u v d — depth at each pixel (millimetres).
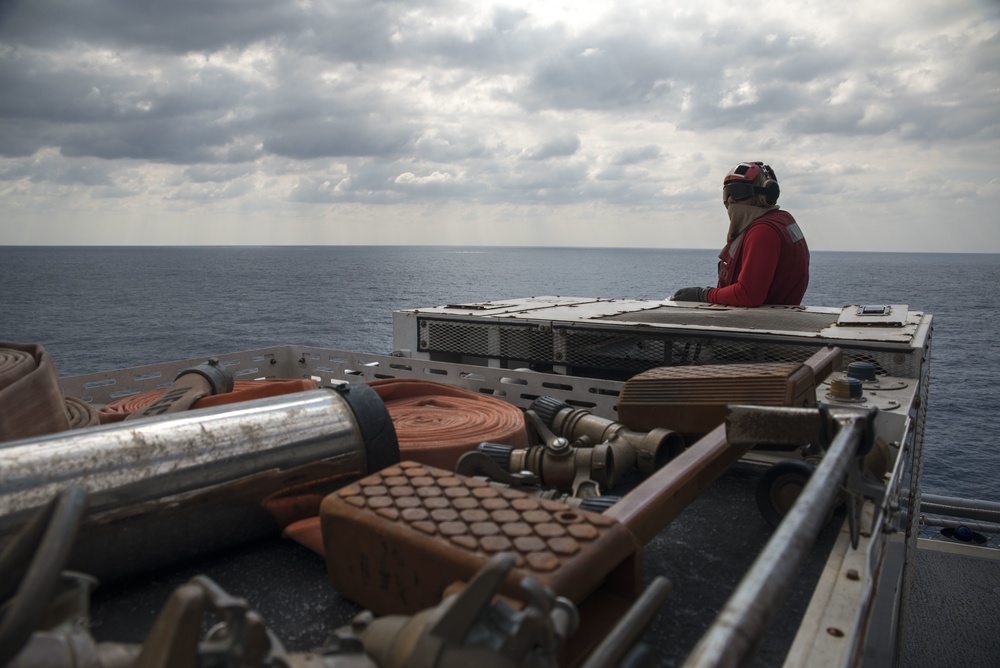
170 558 1810
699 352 3723
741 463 3010
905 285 174000
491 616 1025
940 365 72938
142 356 67312
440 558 1389
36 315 104000
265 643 854
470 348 4438
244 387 3490
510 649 954
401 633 1097
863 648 1545
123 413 3070
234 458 1830
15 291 148625
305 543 1935
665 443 2727
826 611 1660
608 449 2381
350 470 2084
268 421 1963
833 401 2785
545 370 4246
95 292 148000
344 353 4523
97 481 1594
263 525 1964
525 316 4289
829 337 3465
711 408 2613
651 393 2779
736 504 2537
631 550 1461
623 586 1497
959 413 53281
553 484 2404
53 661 852
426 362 4098
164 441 1749
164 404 2824
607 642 896
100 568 1682
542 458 2395
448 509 1541
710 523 2361
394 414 3199
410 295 139375
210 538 1860
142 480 1663
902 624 3568
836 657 1461
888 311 4359
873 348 3375
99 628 1635
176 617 782
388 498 1611
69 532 788
